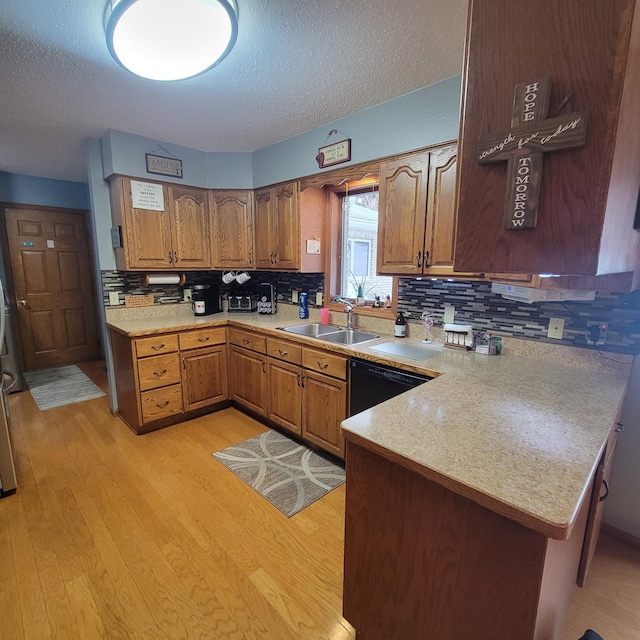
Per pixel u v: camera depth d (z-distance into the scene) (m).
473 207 0.81
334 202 3.01
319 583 1.56
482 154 0.78
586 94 0.65
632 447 1.74
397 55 1.76
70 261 4.66
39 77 1.94
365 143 2.39
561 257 0.71
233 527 1.88
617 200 0.71
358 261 3.10
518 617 0.87
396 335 2.50
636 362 1.68
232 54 1.74
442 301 2.35
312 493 2.15
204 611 1.43
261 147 3.15
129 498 2.11
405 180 2.14
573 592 1.46
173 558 1.68
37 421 3.12
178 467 2.42
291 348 2.62
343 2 1.40
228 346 3.28
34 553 1.71
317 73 1.92
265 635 1.34
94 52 1.71
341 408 2.32
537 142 0.70
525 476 0.88
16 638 1.33
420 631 1.08
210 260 3.39
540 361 1.94
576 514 0.75
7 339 3.71
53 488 2.20
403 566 1.09
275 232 3.14
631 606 1.49
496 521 0.87
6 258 4.17
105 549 1.73
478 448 1.01
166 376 2.92
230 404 3.49
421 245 2.09
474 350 2.18
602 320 1.76
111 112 2.40
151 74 1.72
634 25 0.61
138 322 3.07
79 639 1.32
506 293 1.81
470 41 0.78
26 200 4.24
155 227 3.04
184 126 2.67
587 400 1.37
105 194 2.99
